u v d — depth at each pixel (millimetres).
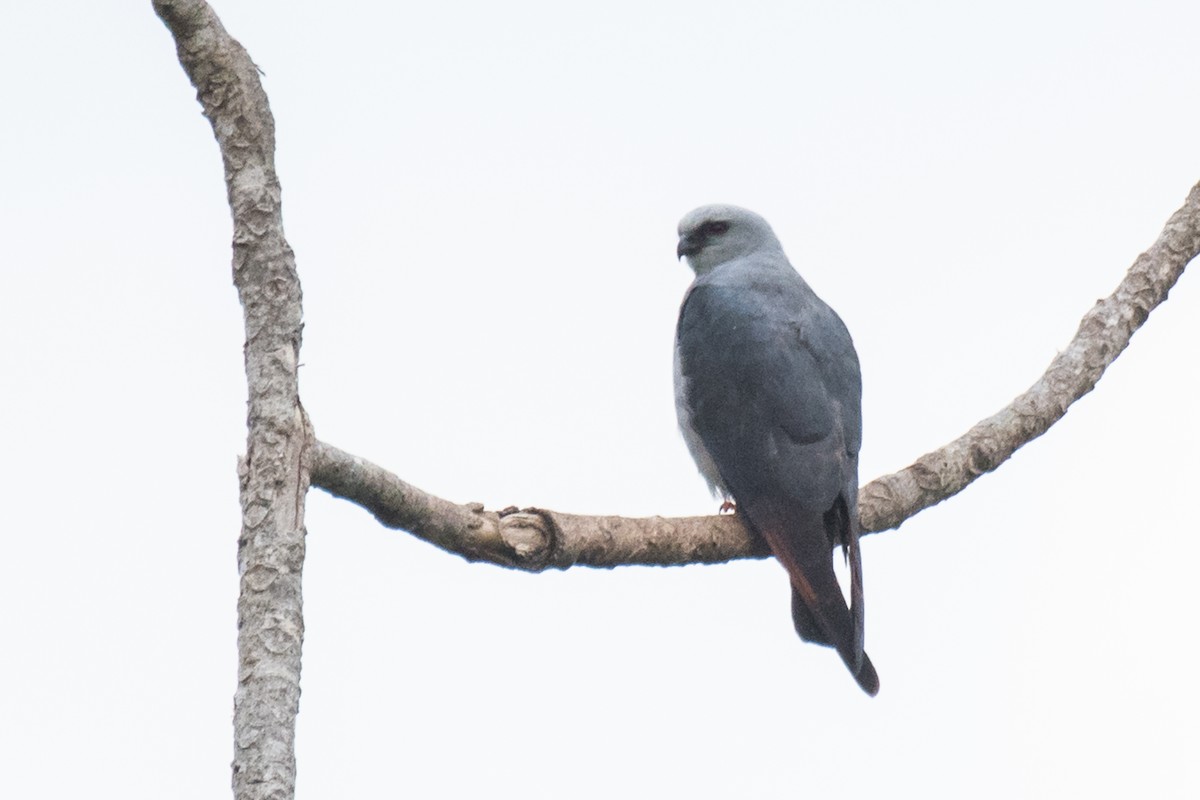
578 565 8516
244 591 6164
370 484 7105
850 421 11383
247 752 5781
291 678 6000
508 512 8117
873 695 9789
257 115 6660
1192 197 10648
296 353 6574
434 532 7656
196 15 6598
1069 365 10398
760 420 11188
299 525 6305
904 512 10586
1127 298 10570
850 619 10047
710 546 9125
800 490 10828
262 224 6609
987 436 10445
